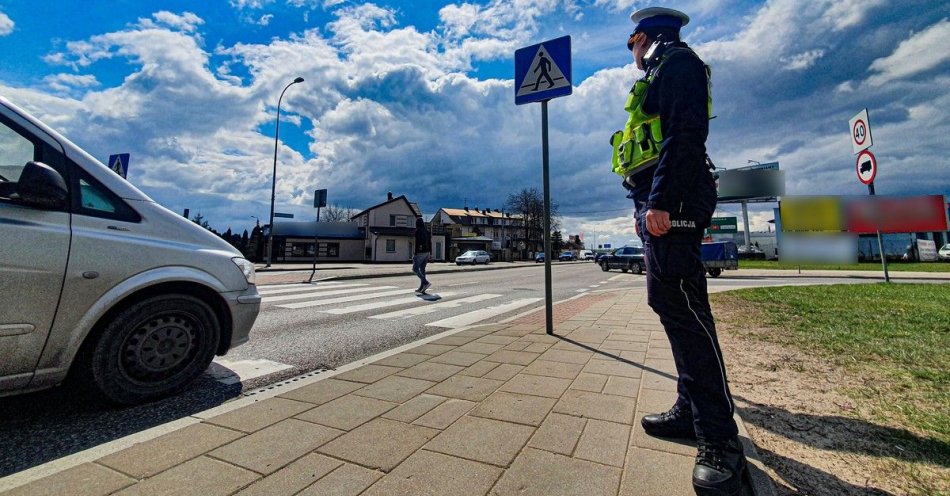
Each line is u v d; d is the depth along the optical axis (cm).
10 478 160
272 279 1377
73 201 246
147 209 280
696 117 172
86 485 156
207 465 171
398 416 224
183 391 292
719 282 1395
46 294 225
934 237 3597
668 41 201
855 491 158
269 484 157
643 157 195
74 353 234
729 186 3978
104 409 257
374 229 4259
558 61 448
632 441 193
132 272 256
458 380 287
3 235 215
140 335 263
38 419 240
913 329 432
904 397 250
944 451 185
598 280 1617
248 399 251
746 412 237
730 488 146
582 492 152
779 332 445
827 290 848
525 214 6431
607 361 337
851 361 328
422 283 1021
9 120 239
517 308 755
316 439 196
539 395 256
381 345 452
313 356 401
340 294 973
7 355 213
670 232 173
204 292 297
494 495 150
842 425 216
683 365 174
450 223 6731
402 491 153
